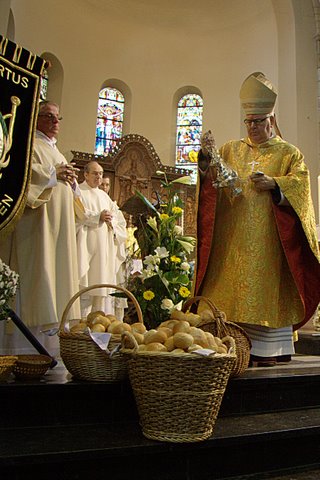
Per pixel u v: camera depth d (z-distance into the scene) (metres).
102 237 4.91
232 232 3.77
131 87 11.81
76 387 2.60
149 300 3.54
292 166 3.76
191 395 2.29
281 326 3.64
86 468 2.20
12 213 3.39
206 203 3.73
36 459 2.06
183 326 2.59
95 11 11.14
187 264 3.64
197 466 2.43
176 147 11.92
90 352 2.67
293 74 9.88
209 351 2.29
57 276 3.62
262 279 3.56
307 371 3.41
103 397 2.67
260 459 2.61
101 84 11.52
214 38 11.85
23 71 3.82
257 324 3.51
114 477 2.25
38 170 3.61
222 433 2.52
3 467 2.03
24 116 3.70
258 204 3.68
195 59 12.03
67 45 10.91
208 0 11.30
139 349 2.42
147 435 2.35
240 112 11.44
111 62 11.62
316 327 6.20
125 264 5.46
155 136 11.80
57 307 3.54
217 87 11.80
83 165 9.70
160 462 2.35
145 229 3.92
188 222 9.34
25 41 10.05
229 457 2.52
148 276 3.54
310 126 9.58
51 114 4.07
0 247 3.57
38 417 2.55
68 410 2.60
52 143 4.12
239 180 3.76
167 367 2.29
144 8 11.48
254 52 11.21
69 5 10.68
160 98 11.98
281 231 3.60
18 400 2.52
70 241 3.75
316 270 3.68
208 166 3.67
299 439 2.75
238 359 2.94
